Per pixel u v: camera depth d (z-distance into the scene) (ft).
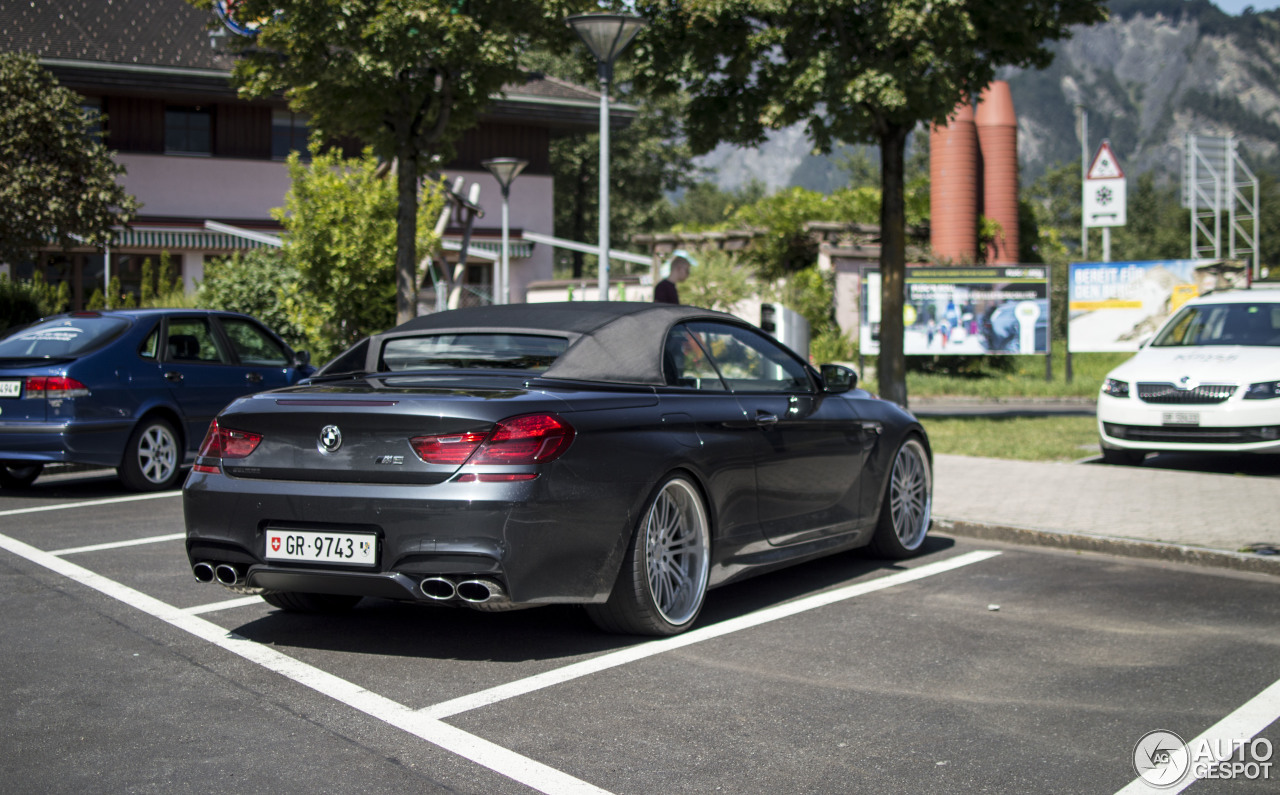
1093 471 34.65
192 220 86.69
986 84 46.24
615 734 12.76
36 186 51.06
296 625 17.48
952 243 95.50
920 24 40.22
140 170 86.33
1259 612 18.94
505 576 14.40
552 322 17.72
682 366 18.06
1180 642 16.97
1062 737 12.81
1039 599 19.81
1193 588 20.81
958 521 26.37
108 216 54.03
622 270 164.66
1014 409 64.75
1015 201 100.42
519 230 97.19
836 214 98.02
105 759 11.87
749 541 18.42
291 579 15.16
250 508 15.39
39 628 17.19
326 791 11.06
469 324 18.15
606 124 38.96
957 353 78.54
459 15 37.35
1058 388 74.38
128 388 31.58
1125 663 15.81
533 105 96.17
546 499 14.73
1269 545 23.34
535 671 15.16
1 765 11.70
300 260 52.34
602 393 16.37
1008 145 99.66
